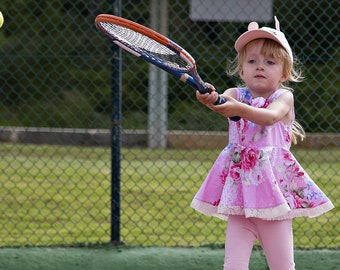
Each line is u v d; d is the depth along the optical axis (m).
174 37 13.55
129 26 4.80
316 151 13.41
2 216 8.98
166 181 10.88
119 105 7.23
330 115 12.48
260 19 10.23
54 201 9.76
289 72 5.63
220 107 5.04
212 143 14.02
